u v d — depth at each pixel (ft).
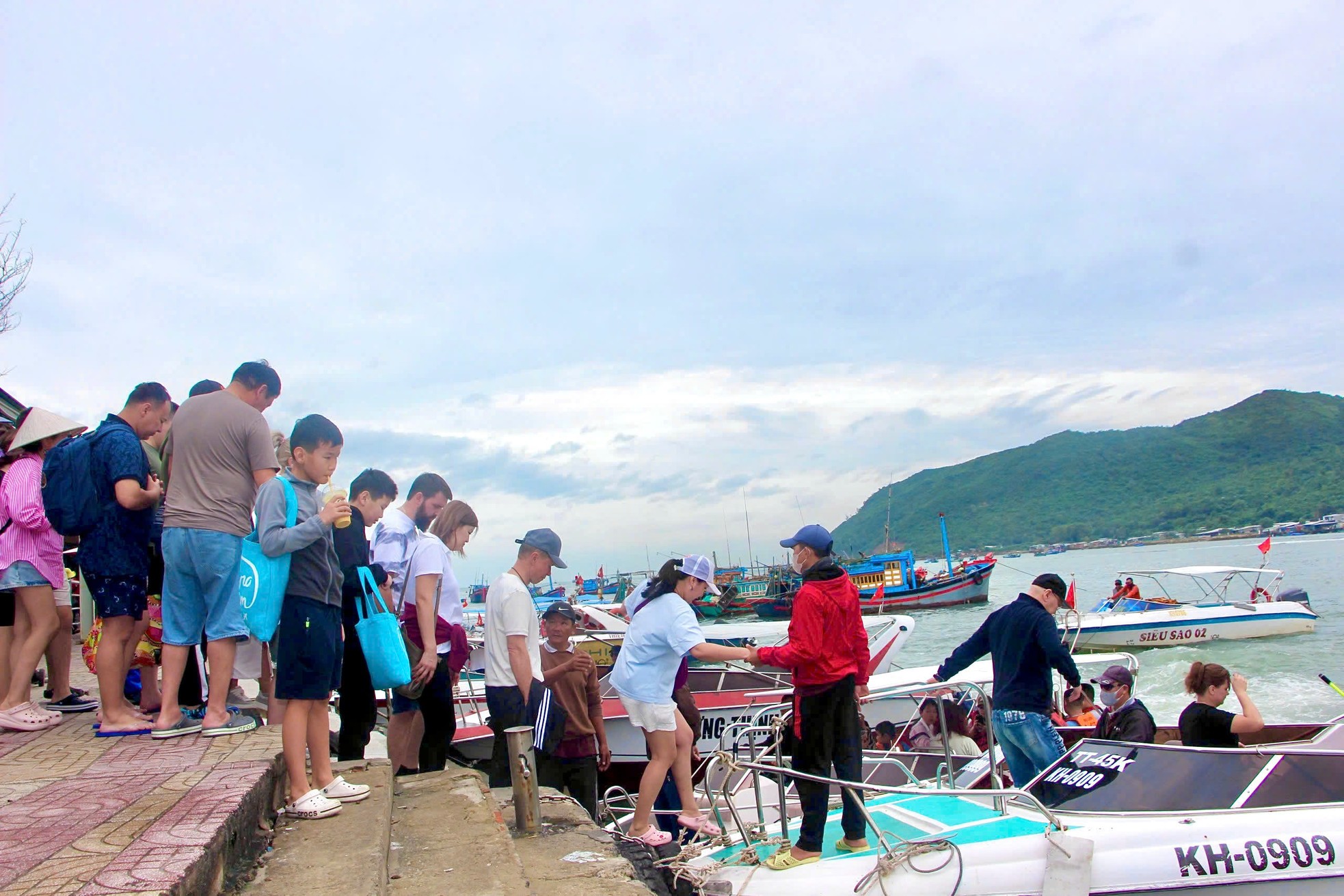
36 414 19.48
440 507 22.65
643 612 19.79
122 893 8.41
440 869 12.74
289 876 11.28
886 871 17.15
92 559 17.03
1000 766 27.20
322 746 15.02
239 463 16.78
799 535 18.52
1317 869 17.11
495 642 20.94
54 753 15.46
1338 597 141.38
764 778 29.32
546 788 20.54
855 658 18.29
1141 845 17.22
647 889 13.33
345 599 19.13
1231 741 26.03
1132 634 90.27
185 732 16.67
